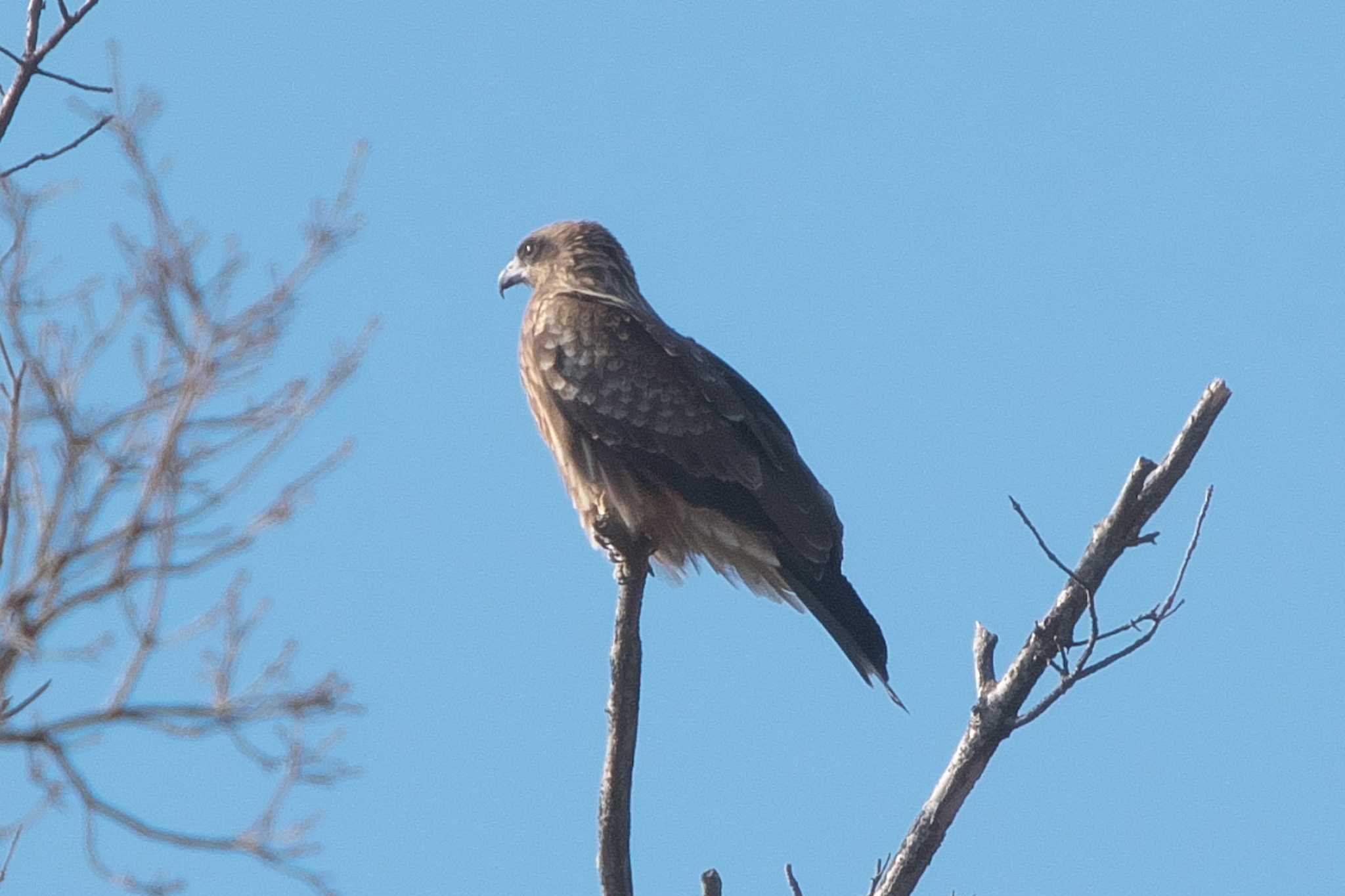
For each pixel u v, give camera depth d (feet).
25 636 29.86
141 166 32.37
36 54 29.78
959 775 36.58
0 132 29.45
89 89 30.50
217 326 31.17
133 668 30.94
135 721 30.99
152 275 31.17
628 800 33.37
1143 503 36.09
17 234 31.42
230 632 31.50
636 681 33.88
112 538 30.19
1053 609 36.58
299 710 31.65
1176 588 35.24
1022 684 36.50
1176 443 36.06
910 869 36.52
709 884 32.40
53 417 30.25
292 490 31.68
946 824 36.60
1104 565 36.35
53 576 29.99
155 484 30.30
